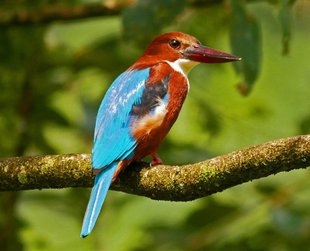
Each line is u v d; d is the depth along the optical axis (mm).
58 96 11750
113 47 11367
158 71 8828
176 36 9594
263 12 12812
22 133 11109
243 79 9133
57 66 11320
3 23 10883
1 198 10656
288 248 9836
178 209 10789
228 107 12008
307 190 10781
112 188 7637
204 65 11555
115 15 11023
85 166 7457
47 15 10914
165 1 9531
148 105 8422
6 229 10445
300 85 12758
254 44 9109
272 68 12836
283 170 6250
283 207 10086
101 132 8211
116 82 8859
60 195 10961
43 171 7492
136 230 10508
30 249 10523
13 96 11195
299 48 13172
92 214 7176
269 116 12227
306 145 6062
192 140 11508
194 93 11875
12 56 11211
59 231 10703
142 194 7375
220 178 6523
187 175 6785
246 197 10742
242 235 9969
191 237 10203
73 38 11336
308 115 11398
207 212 10344
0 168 7586
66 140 11492
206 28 11477
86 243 10555
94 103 11484
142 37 9578
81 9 10977
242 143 11789
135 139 8070
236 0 9078
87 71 11594
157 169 7160
